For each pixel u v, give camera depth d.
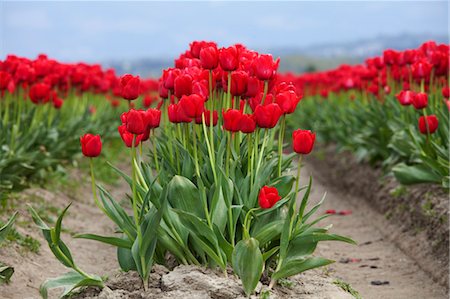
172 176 3.77
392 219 5.25
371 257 4.79
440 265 4.48
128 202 5.43
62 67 6.05
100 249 4.70
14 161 4.95
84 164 6.70
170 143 3.80
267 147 3.86
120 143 8.30
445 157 4.79
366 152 6.65
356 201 6.27
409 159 5.52
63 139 5.91
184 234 3.64
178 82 3.58
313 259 3.60
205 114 3.73
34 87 5.26
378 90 6.57
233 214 3.65
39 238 4.50
